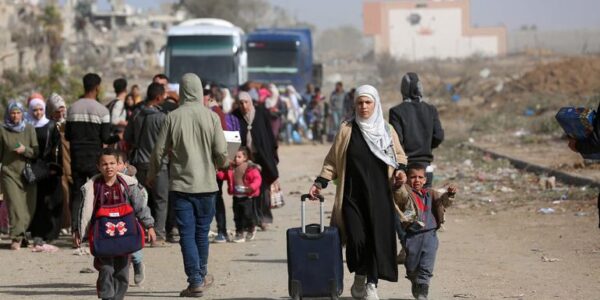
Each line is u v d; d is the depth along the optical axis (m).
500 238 26.77
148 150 26.86
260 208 28.36
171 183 19.23
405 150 20.86
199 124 19.27
